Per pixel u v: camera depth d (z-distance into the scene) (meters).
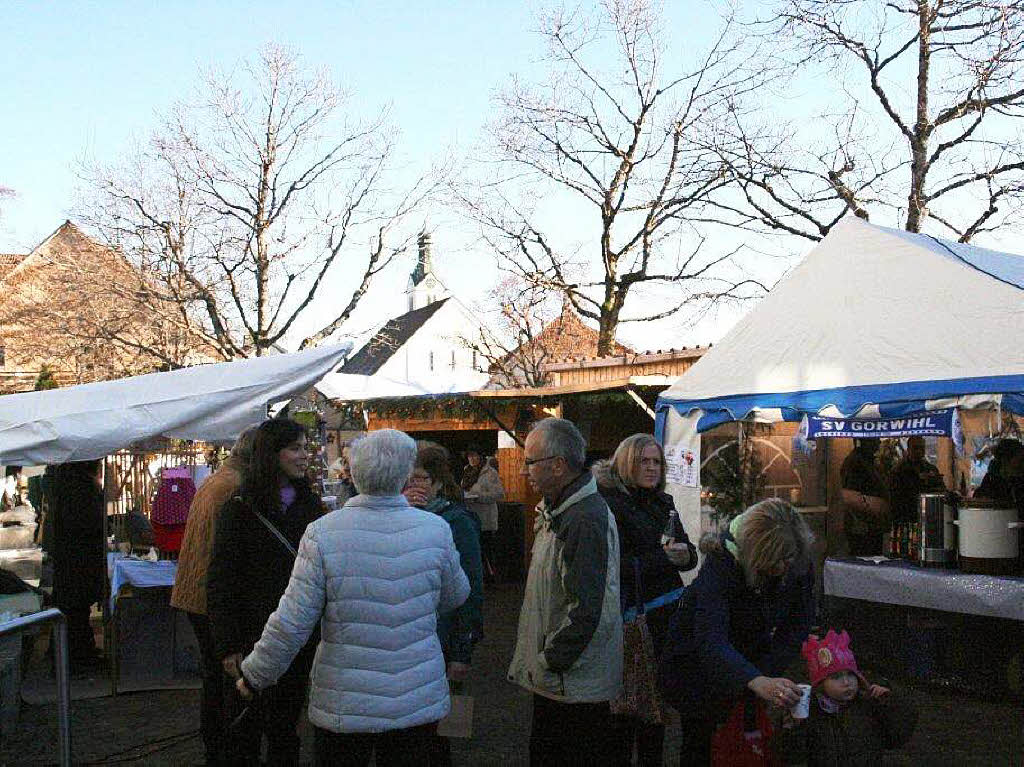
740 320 8.68
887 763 5.43
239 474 4.98
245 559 4.13
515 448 14.64
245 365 7.67
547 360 26.95
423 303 68.50
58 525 7.83
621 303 22.00
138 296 24.56
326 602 3.23
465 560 4.48
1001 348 6.66
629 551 4.11
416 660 3.25
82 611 7.88
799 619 3.53
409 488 4.54
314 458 12.65
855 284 7.80
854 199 16.77
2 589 7.84
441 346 58.62
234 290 24.56
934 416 6.80
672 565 4.20
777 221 17.73
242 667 3.29
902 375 7.13
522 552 13.73
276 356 7.86
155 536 7.96
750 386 8.20
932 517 6.93
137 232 24.17
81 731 6.19
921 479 8.81
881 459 10.23
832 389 7.54
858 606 7.56
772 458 9.52
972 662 6.83
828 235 8.15
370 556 3.22
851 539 8.59
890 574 6.97
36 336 27.02
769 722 3.43
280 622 3.16
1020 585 6.15
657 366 14.76
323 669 3.22
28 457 6.73
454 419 14.63
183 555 4.91
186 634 7.31
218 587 4.06
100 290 24.64
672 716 6.31
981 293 6.96
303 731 6.04
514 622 10.04
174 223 24.16
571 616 3.45
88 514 7.89
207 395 7.26
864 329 7.54
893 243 7.67
